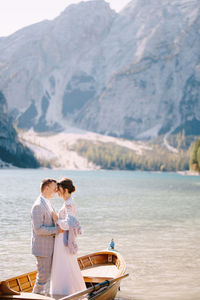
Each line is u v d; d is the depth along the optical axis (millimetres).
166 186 92688
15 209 34750
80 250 17969
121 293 12148
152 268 14992
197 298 11688
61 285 9516
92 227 25094
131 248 18609
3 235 21406
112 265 12734
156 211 35594
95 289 9430
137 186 89500
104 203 43000
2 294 8492
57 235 9680
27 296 8359
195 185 100875
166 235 22312
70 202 9727
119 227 25219
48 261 9617
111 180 128000
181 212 35062
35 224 9320
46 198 9688
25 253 16984
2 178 113688
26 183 85062
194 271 14594
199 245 19406
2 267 14703
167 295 11953
